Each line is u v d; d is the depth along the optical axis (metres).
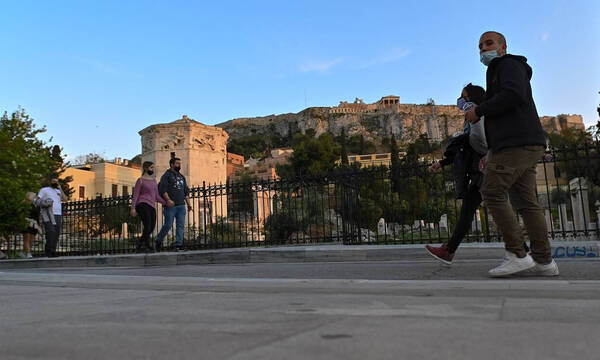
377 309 2.75
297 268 6.08
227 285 4.27
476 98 5.02
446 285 3.76
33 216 11.17
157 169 25.78
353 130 157.38
